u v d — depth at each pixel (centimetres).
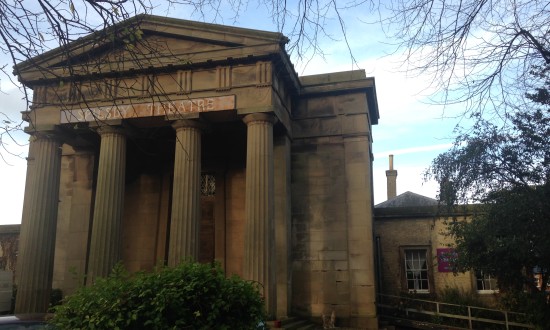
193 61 2019
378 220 2752
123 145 2069
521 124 1680
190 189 1952
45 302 2005
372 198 2750
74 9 613
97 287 762
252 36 1989
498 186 1795
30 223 2041
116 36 679
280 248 2152
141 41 716
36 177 2083
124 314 723
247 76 2000
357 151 2314
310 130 2383
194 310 757
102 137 2055
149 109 2014
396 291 2617
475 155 1819
